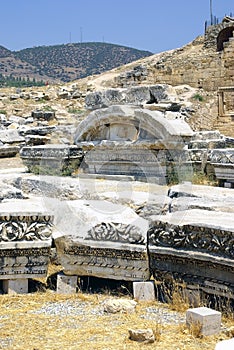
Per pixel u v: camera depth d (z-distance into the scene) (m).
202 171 14.71
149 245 8.52
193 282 8.05
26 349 6.45
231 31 43.12
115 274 8.56
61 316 7.66
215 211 9.27
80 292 8.69
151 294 8.28
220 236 7.74
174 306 7.89
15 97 37.06
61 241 8.74
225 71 37.44
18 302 8.24
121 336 6.82
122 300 7.96
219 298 7.74
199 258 7.89
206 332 6.80
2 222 8.57
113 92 19.00
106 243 8.55
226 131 32.00
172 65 39.66
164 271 8.41
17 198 11.40
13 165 19.20
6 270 8.55
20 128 25.30
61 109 33.22
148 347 6.46
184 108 30.36
